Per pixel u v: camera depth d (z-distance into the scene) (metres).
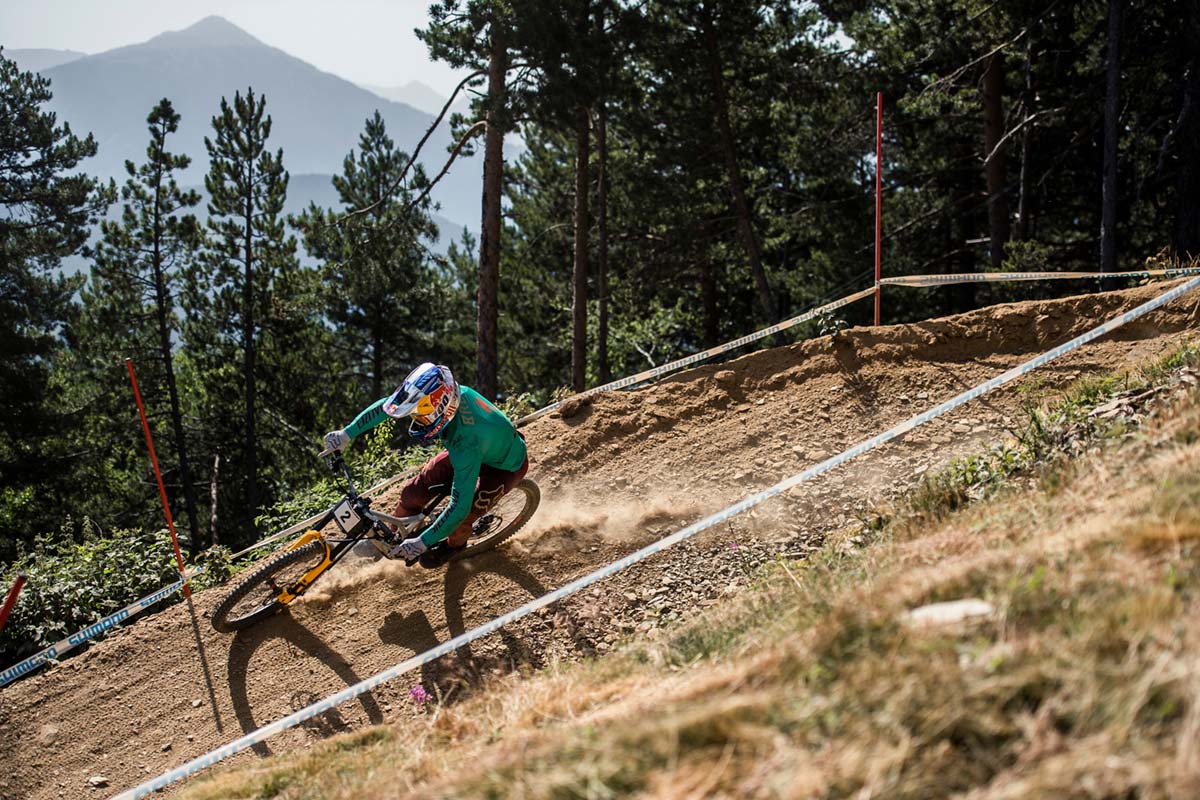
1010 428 6.46
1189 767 2.23
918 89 23.66
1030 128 20.34
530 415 9.09
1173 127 17.17
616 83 18.81
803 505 7.02
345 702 5.96
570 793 2.68
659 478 7.74
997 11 18.36
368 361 36.06
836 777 2.49
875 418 7.81
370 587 6.93
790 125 23.84
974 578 3.53
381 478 10.59
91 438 29.30
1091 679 2.60
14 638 7.64
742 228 22.31
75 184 26.53
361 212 21.66
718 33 20.66
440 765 4.08
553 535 7.21
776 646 3.80
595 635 6.18
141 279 28.20
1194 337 7.37
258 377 30.34
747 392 8.54
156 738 6.02
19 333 25.59
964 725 2.59
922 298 24.69
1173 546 3.31
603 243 22.61
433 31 18.45
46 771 5.94
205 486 32.22
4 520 25.12
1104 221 16.59
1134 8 17.70
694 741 2.78
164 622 7.00
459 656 6.14
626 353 28.03
